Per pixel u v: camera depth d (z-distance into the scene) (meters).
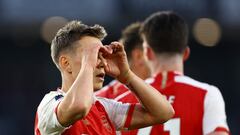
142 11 26.53
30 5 26.73
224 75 32.12
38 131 7.23
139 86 7.65
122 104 7.88
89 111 7.45
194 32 26.91
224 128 8.86
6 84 30.84
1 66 30.67
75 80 7.00
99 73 7.27
